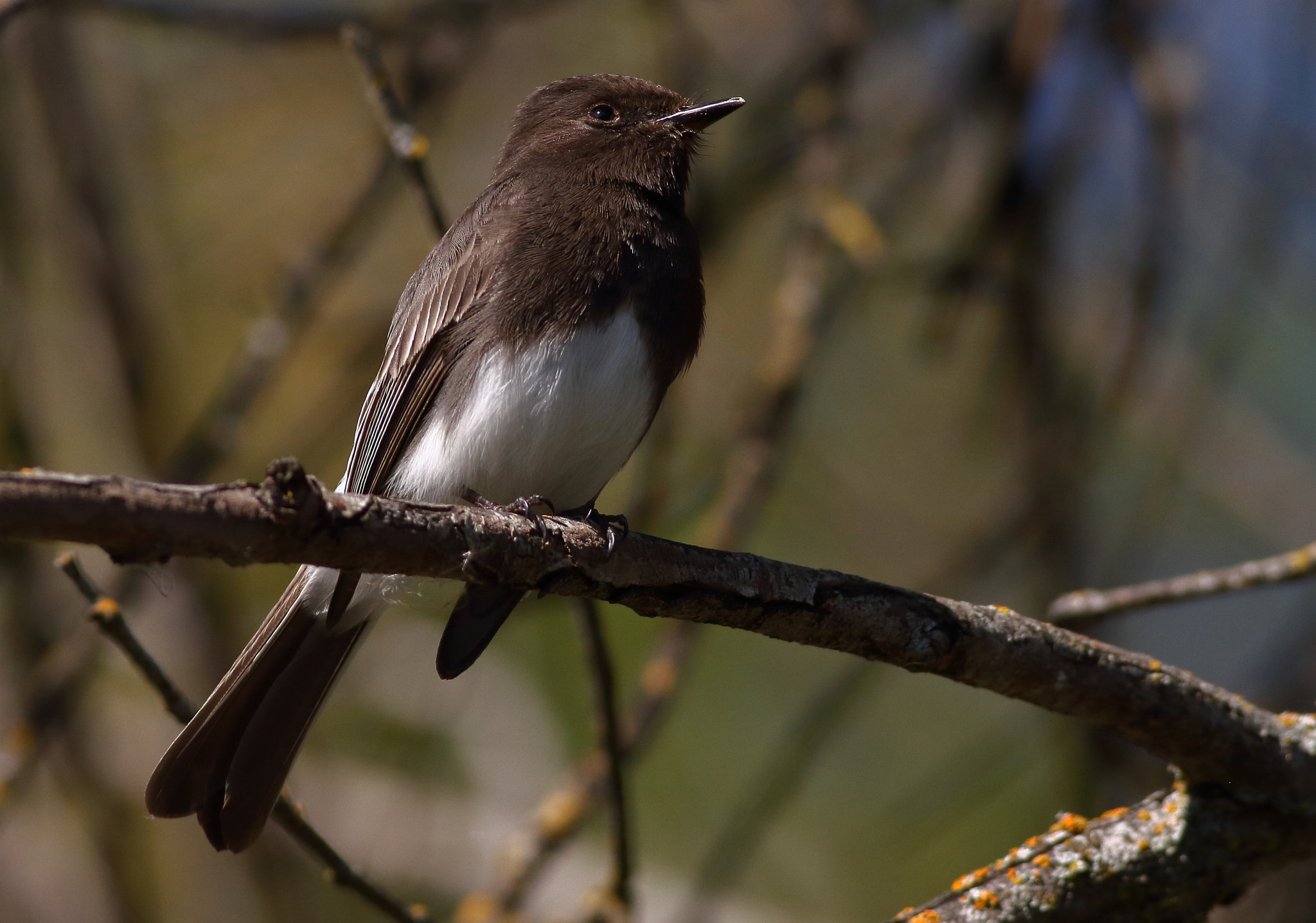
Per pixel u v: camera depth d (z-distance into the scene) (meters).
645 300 7.66
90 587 6.53
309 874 11.28
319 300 9.71
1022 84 9.90
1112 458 12.82
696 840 11.67
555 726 12.11
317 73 12.53
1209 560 13.08
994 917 6.18
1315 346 13.35
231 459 11.70
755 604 6.05
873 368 13.17
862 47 10.45
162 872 11.48
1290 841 6.34
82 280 10.88
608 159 8.57
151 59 12.42
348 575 6.55
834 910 11.41
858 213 9.76
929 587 10.09
